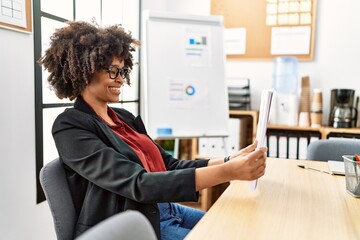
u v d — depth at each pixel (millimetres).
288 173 1281
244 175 900
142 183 903
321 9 2633
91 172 956
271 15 2752
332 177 1230
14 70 1374
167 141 2865
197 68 2293
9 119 1359
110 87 1150
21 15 1372
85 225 994
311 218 828
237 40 2857
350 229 764
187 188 896
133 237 517
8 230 1384
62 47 1108
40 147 1552
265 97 988
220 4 2875
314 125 2486
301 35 2686
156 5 2898
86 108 1104
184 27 2287
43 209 1586
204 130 2273
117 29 1225
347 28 2578
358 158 1035
